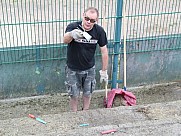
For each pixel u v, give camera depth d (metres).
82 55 4.81
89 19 4.46
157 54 6.34
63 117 4.59
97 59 5.97
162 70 6.54
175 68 6.61
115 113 4.70
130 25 6.49
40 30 6.89
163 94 6.39
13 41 6.04
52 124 4.42
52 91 6.14
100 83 6.21
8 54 5.59
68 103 5.99
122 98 5.89
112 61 6.03
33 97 6.05
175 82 6.71
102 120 4.53
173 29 6.90
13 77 5.81
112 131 4.12
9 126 4.37
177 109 4.78
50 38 6.48
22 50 5.62
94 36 4.69
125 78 5.96
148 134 4.09
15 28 6.99
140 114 4.67
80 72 5.02
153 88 6.51
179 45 6.40
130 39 6.04
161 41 6.25
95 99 6.13
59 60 5.87
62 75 6.02
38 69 5.86
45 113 5.73
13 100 5.96
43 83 6.01
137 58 6.23
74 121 4.50
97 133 4.09
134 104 5.84
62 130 4.23
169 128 4.22
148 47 6.21
